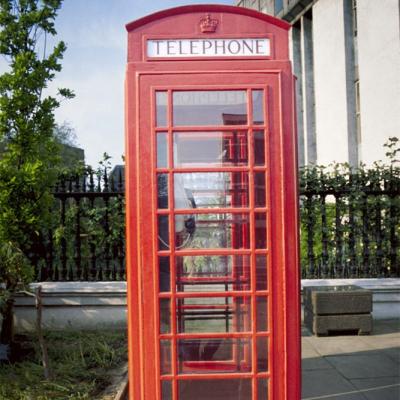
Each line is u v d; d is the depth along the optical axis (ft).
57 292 25.32
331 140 52.06
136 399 12.47
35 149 20.99
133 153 12.43
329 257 27.94
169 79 12.41
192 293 12.60
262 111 12.56
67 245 26.43
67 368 18.79
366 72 45.50
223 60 12.50
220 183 12.90
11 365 19.07
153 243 12.42
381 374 18.94
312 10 55.67
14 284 20.35
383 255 27.73
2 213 20.13
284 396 12.55
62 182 25.95
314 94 57.41
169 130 12.40
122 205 26.53
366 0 45.27
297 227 12.60
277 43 12.62
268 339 12.60
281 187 12.51
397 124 41.19
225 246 12.91
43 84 20.76
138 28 12.50
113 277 26.30
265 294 12.59
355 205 27.37
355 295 24.40
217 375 12.63
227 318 13.07
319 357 21.16
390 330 25.26
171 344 12.62
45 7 20.90
